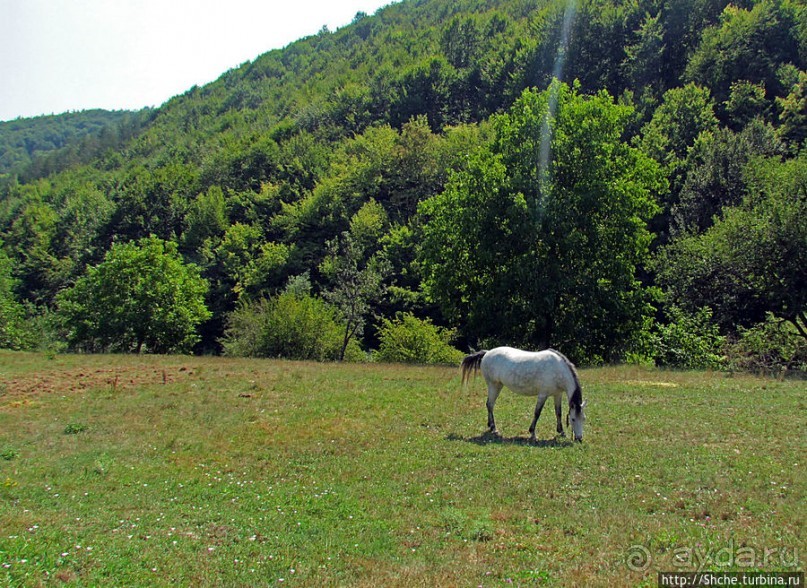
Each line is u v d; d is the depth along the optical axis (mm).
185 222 85562
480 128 81438
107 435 14516
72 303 44500
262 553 7867
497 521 8828
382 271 55812
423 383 21406
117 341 43781
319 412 16641
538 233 30062
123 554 7770
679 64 76375
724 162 46969
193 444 13633
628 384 20359
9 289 61969
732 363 27672
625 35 82875
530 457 11898
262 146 97000
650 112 64062
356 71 138875
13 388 20344
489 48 113375
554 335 31906
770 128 49906
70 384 21234
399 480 10859
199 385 21109
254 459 12453
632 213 31234
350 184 78562
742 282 30219
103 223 86250
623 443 12828
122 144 176250
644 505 9305
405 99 103375
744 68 64562
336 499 9922
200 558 7684
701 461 11391
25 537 8219
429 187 75375
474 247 31641
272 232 80875
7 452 12844
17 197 131500
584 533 8312
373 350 54188
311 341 41938
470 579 6988
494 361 14297
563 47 86250
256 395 19250
